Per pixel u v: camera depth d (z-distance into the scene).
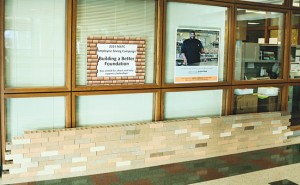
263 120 6.67
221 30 6.38
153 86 5.74
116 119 5.61
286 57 7.19
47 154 4.89
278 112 6.86
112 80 5.48
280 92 7.26
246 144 6.52
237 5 6.41
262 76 7.04
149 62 5.79
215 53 6.36
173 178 4.93
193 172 5.19
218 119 6.16
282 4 7.01
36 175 4.86
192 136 5.92
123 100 5.63
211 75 6.35
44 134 4.85
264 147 6.62
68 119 5.17
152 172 5.15
